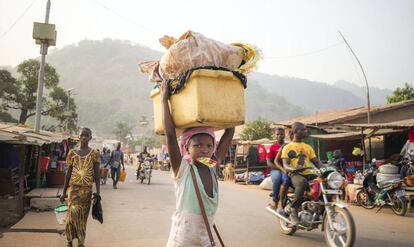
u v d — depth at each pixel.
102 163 21.98
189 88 2.51
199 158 2.52
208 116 2.45
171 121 2.61
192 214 2.48
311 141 19.78
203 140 2.58
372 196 10.97
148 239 6.39
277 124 23.97
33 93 37.53
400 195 9.95
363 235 7.22
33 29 13.99
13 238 6.23
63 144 18.56
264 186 13.55
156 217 8.50
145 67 3.11
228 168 23.64
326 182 6.01
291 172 6.52
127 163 62.41
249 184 20.30
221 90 2.54
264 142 20.67
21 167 8.45
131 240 6.30
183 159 2.58
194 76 2.47
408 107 23.17
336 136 17.03
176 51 2.58
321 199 6.17
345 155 20.27
